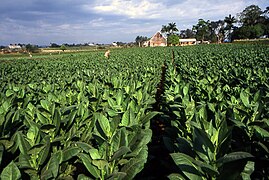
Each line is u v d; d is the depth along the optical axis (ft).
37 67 75.72
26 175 9.37
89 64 75.46
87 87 23.72
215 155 8.64
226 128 8.71
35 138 10.30
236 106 14.88
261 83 25.85
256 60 66.69
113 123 10.92
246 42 275.59
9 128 11.60
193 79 29.50
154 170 15.85
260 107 12.69
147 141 10.69
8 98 18.20
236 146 11.60
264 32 339.57
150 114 14.21
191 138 12.14
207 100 18.17
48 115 13.87
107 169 9.16
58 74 49.62
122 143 9.83
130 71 46.01
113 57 111.55
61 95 19.29
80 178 8.81
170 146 11.27
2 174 7.18
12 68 73.05
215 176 8.06
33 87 27.27
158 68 53.88
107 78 33.50
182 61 70.44
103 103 18.29
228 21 368.07
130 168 9.02
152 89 27.48
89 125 13.29
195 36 458.50
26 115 14.06
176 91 20.52
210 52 120.88
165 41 358.84
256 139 11.39
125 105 14.98
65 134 12.51
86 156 9.26
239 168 7.25
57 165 8.89
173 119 15.26
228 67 49.37
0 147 8.52
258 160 11.10
